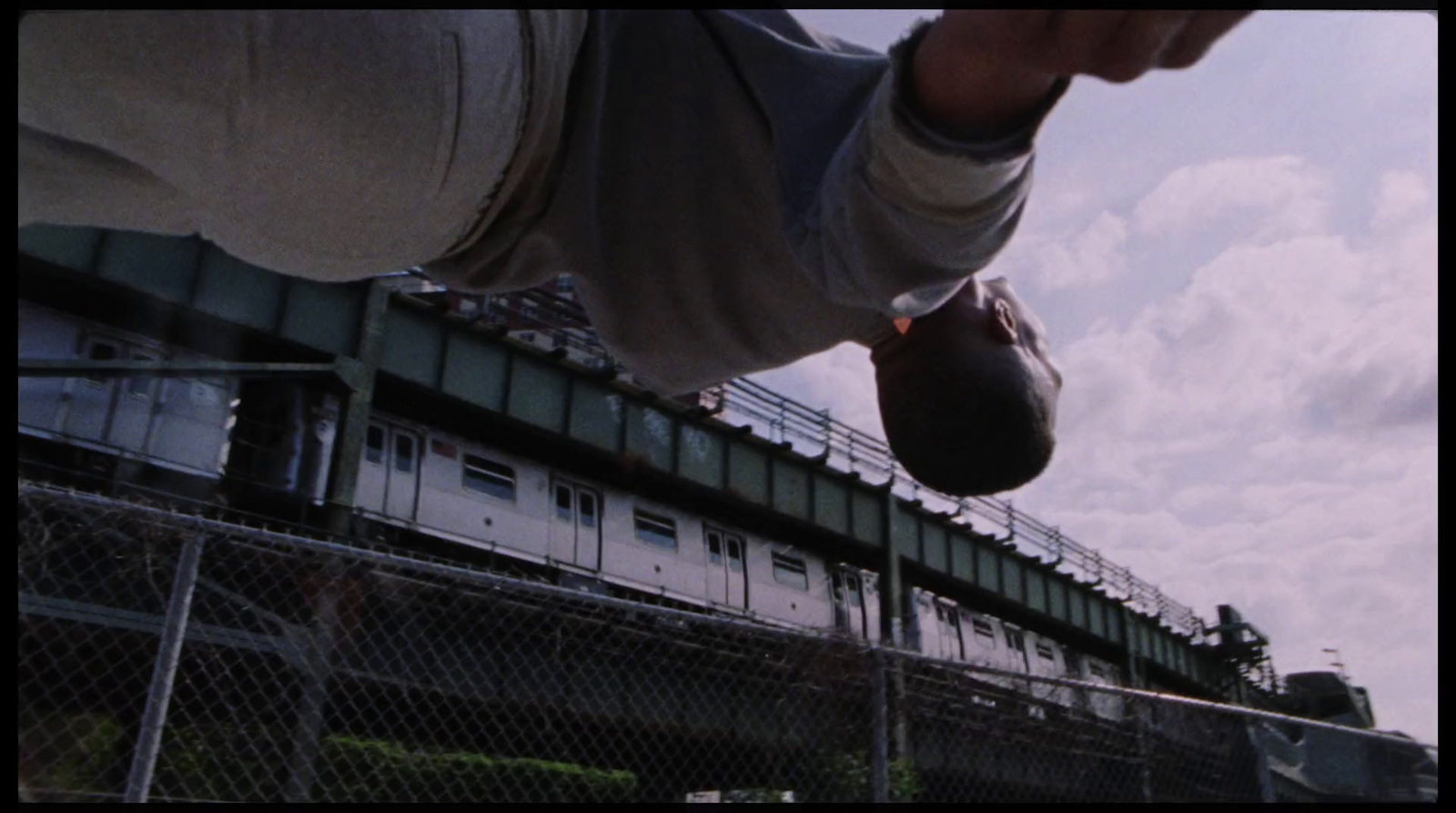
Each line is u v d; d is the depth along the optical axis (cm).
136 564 346
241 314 1814
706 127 107
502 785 530
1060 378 131
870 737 470
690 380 129
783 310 113
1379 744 628
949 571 3061
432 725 512
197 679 385
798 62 103
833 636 482
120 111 81
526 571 2189
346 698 481
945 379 117
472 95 90
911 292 92
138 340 1708
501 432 2238
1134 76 58
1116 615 3691
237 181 89
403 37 83
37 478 1469
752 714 480
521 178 106
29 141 89
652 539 2458
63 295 1658
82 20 73
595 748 555
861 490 2875
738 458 2619
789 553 2759
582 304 124
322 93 81
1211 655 4391
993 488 124
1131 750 552
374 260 105
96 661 364
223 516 1656
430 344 2100
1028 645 3403
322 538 1759
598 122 108
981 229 83
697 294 113
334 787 457
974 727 514
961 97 70
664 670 498
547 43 100
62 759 344
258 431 1781
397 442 2058
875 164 79
